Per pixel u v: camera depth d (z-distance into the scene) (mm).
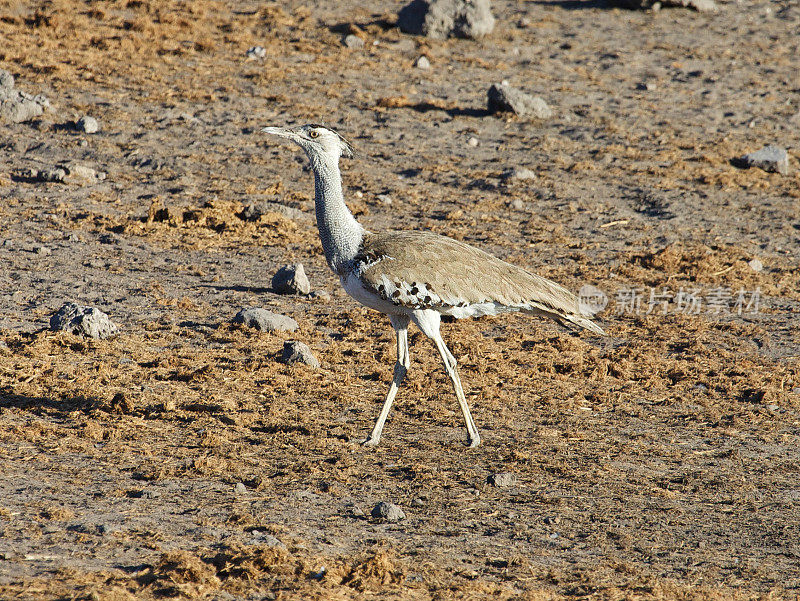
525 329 29375
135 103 49250
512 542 15367
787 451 20938
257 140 46406
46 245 32688
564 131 51031
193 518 15062
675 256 36281
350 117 50281
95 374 22328
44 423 19172
